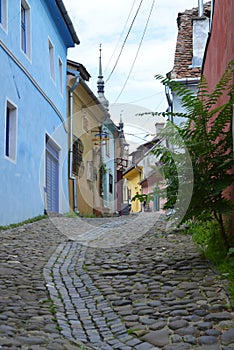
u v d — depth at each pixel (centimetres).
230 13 675
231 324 419
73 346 387
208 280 566
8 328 407
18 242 905
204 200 629
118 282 609
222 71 768
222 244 667
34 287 576
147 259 732
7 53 1146
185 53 1606
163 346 392
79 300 543
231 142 621
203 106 650
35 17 1419
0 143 1080
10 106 1179
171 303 497
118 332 434
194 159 633
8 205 1122
